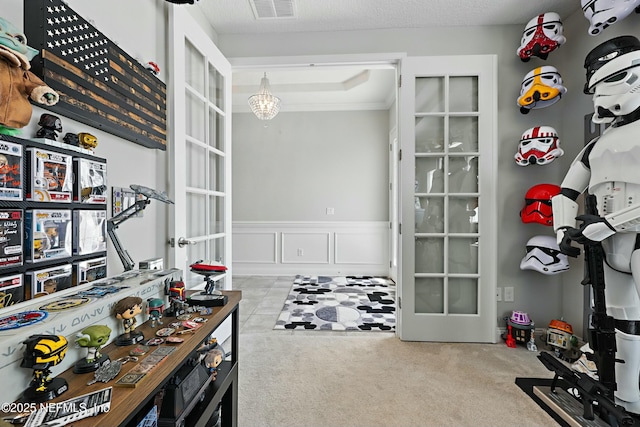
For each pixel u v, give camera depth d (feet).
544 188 7.57
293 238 16.71
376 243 16.51
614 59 4.52
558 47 7.77
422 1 7.14
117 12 4.48
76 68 3.46
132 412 2.07
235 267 16.79
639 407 4.72
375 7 7.35
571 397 5.46
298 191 16.70
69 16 3.38
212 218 7.55
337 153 16.56
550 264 7.42
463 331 8.14
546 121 8.17
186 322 3.46
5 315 2.36
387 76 12.92
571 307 7.87
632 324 4.80
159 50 5.59
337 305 11.34
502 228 8.32
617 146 4.60
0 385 1.92
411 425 4.88
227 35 8.50
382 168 16.43
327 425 4.87
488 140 8.07
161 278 3.83
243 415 5.09
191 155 6.47
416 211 8.41
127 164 4.66
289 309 10.86
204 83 6.83
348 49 8.34
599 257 4.80
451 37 8.21
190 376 3.25
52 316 2.41
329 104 16.42
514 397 5.63
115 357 2.69
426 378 6.28
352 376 6.35
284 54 8.44
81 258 3.51
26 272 2.83
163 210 5.65
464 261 8.35
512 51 8.17
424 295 8.41
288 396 5.63
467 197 8.30
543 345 7.87
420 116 8.28
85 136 3.64
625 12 5.56
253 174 16.83
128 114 4.38
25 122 2.74
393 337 8.46
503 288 8.32
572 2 7.23
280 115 16.69
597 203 4.95
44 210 3.01
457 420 5.00
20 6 3.04
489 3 7.24
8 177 2.64
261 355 7.30
